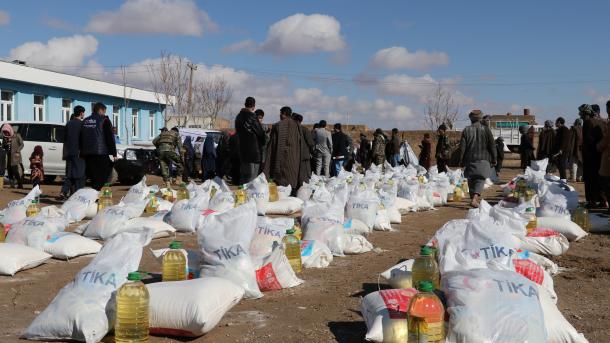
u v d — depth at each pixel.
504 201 10.66
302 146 12.06
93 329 3.99
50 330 4.08
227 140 19.27
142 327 4.06
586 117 11.55
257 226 6.17
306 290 5.55
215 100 52.97
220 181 11.18
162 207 10.54
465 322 3.61
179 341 4.14
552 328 3.79
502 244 4.94
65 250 6.81
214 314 4.18
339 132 18.92
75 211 9.47
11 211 8.74
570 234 8.15
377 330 3.86
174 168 21.08
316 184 12.23
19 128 17.86
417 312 3.62
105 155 12.12
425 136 22.34
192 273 5.27
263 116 12.56
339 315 4.80
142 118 42.84
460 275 3.91
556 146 16.05
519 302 3.65
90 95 36.56
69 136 12.29
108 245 4.38
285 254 5.92
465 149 12.05
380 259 6.97
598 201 11.80
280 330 4.42
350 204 8.83
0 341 4.13
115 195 14.75
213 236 5.16
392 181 12.20
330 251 6.88
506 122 55.41
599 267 6.55
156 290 4.25
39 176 15.95
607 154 10.44
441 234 5.41
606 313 4.88
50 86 32.59
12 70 29.77
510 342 3.54
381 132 21.48
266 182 10.34
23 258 6.20
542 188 9.87
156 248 7.50
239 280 5.06
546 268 6.14
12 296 5.32
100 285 4.14
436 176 13.99
